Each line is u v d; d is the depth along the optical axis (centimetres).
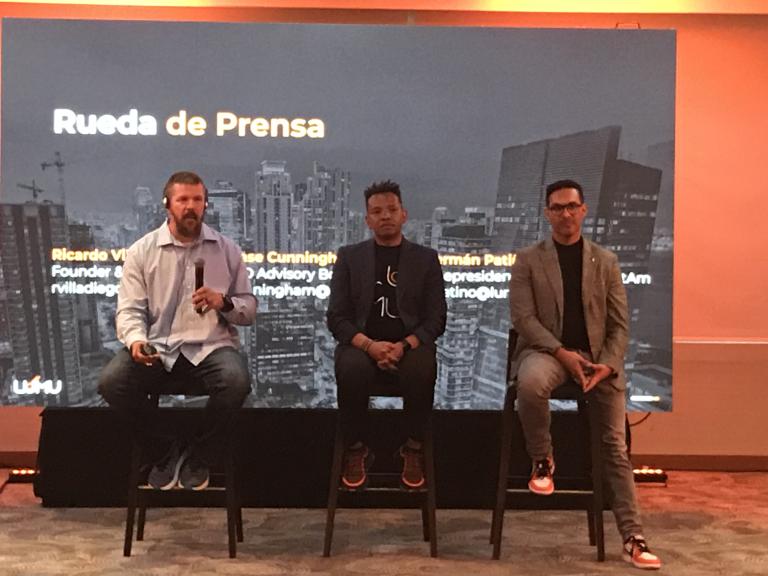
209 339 383
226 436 371
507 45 482
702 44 517
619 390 376
